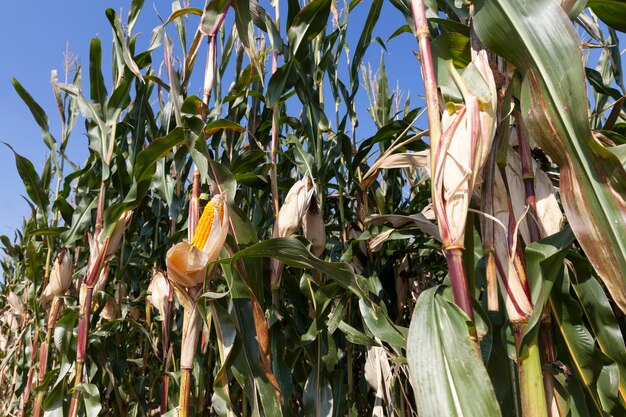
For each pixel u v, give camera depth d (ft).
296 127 14.65
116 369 13.96
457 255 4.87
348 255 11.22
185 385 7.86
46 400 11.17
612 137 8.00
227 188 8.41
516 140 7.14
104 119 12.36
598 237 4.84
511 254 5.61
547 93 5.02
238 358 8.25
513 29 5.15
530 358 5.30
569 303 6.26
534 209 6.30
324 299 10.19
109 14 11.25
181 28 13.26
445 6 9.51
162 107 13.83
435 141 5.17
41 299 14.37
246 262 8.40
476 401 4.36
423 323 4.89
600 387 6.25
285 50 10.77
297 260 7.55
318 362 10.21
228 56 13.16
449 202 4.98
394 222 9.64
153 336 16.96
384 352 10.45
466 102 5.18
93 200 13.60
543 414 5.12
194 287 7.89
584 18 8.98
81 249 15.49
